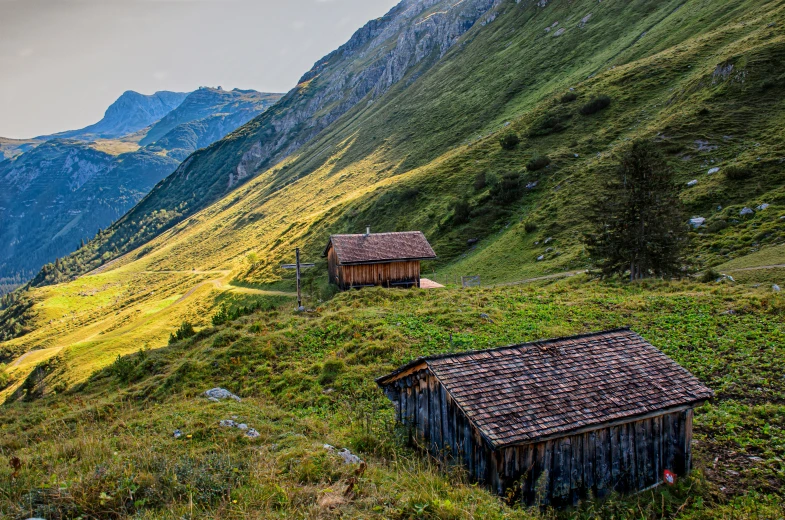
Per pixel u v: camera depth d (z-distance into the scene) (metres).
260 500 9.37
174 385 24.47
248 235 160.62
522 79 136.88
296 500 9.39
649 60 96.31
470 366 13.87
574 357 14.62
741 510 11.77
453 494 10.52
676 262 38.09
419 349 24.22
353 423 16.95
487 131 116.56
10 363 111.94
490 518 9.55
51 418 22.31
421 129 150.88
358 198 108.50
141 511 9.11
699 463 13.89
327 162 186.25
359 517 8.90
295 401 20.48
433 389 14.02
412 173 109.38
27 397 53.19
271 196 190.38
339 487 10.09
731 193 49.22
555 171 75.12
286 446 12.88
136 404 23.17
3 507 9.14
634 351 15.20
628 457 12.85
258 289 89.81
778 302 25.48
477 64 172.12
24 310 163.25
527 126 96.38
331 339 27.69
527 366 14.05
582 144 79.31
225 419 15.36
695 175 55.38
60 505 9.29
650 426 13.16
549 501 11.94
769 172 49.41
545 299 32.59
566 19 156.25
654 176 38.97
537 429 11.77
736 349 21.25
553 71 131.12
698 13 107.62
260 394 22.05
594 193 62.47
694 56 87.88
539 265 53.06
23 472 11.12
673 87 81.25
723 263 38.84
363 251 51.19
